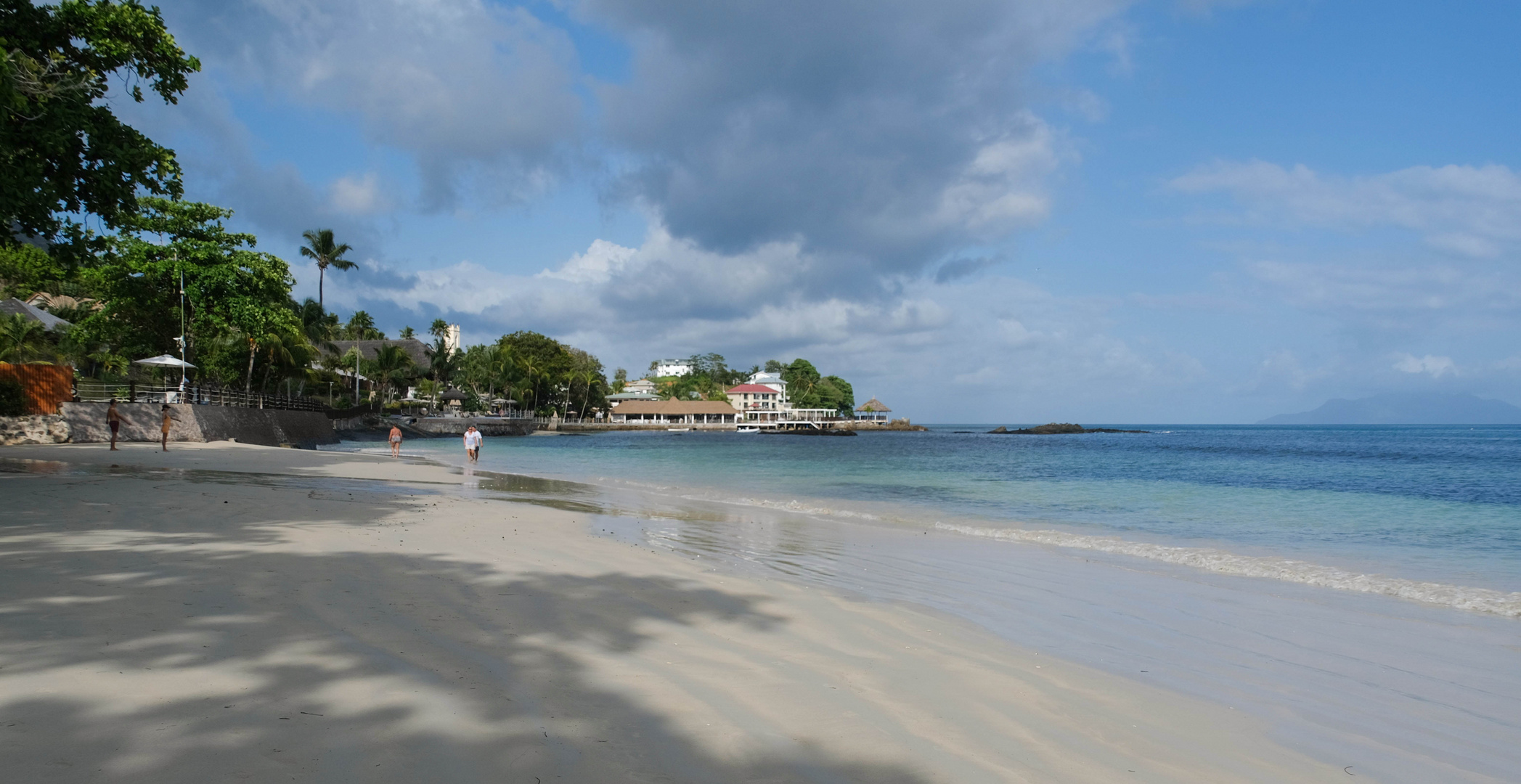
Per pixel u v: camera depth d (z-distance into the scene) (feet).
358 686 13.50
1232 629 23.66
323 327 236.02
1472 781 13.32
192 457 77.36
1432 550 42.09
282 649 15.24
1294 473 116.16
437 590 21.66
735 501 62.54
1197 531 49.39
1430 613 26.55
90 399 113.19
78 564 22.06
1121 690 16.94
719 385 609.01
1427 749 14.70
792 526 46.26
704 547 36.29
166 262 126.11
